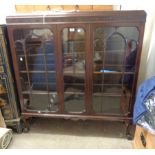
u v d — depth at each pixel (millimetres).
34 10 1739
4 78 1478
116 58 1372
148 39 1587
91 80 1435
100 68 1404
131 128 1644
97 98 1522
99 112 1552
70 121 1894
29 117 1721
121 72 1403
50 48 1387
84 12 1241
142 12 1191
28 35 1358
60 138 1663
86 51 1338
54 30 1294
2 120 1604
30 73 1507
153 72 1489
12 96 1555
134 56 1337
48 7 1721
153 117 1023
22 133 1737
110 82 1459
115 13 1206
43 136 1692
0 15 1770
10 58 1451
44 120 1918
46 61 1437
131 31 1270
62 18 1254
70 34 1320
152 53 1511
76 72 1445
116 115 1534
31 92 1581
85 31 1276
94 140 1628
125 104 1515
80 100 1545
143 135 1209
